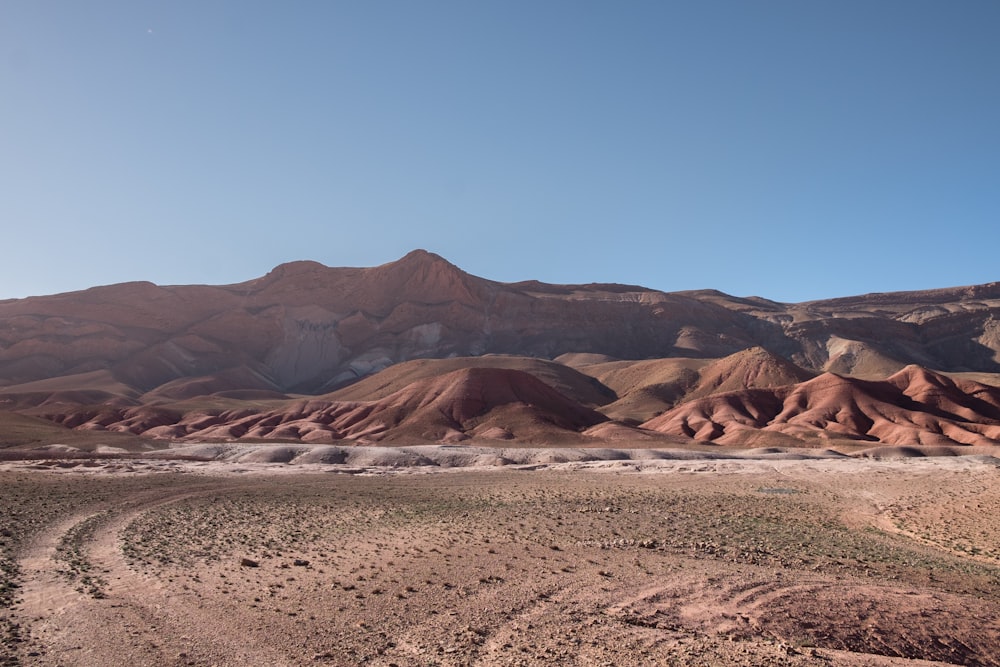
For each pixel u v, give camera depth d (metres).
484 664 13.70
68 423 146.50
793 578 20.66
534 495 44.47
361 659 14.07
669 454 94.50
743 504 39.31
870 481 47.16
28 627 15.93
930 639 16.08
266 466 74.19
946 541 29.12
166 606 17.69
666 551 24.67
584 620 16.33
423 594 18.64
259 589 19.31
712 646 14.65
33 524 30.09
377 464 85.12
